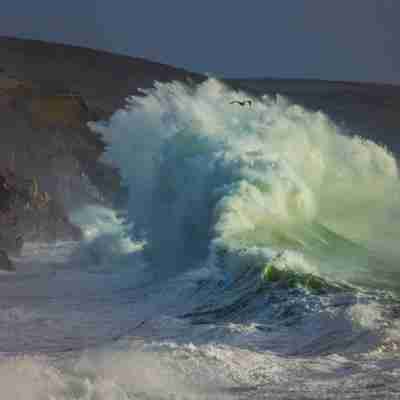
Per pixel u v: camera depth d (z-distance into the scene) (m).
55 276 26.81
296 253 21.81
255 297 19.39
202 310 19.66
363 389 12.15
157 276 24.98
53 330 18.47
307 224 24.80
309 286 19.38
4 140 47.19
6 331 18.42
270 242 23.30
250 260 20.81
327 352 14.84
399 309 16.84
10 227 32.44
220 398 11.81
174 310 20.19
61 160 45.41
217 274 21.53
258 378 12.98
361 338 15.30
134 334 17.50
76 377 12.20
